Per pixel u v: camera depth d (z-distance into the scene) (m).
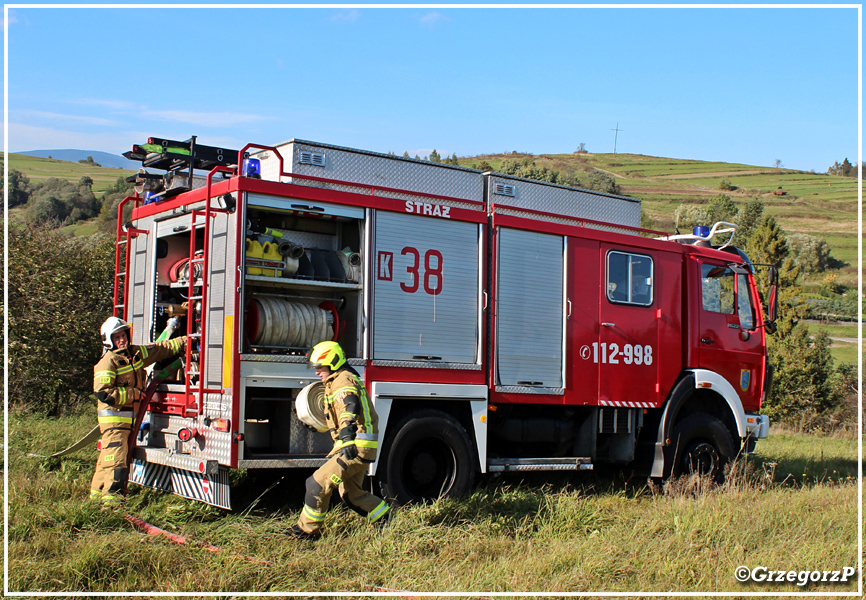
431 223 7.08
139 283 7.48
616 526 6.43
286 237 6.69
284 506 6.60
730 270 9.20
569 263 7.95
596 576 5.04
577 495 7.21
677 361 8.63
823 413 23.09
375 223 6.71
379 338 6.64
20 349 11.94
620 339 8.22
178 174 7.02
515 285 7.55
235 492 7.02
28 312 12.14
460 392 7.06
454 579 4.88
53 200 42.97
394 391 6.63
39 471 7.20
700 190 113.38
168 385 6.66
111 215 43.34
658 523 6.40
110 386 6.28
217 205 6.27
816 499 7.81
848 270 70.69
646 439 8.55
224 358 5.98
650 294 8.53
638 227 8.93
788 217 94.56
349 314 6.79
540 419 7.96
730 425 9.22
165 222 7.15
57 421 10.61
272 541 5.43
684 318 8.80
